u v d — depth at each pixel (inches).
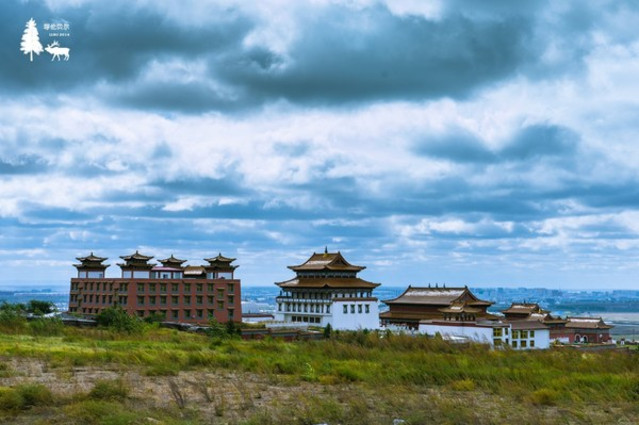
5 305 3767.2
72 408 790.5
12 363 1309.1
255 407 896.3
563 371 1456.7
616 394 1079.6
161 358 1467.8
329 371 1343.5
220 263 6476.4
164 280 6053.2
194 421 757.3
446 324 6392.7
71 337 2231.8
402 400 972.6
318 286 6555.1
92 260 6579.7
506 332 6146.7
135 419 745.0
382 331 5246.1
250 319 7066.9
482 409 949.2
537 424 823.1
